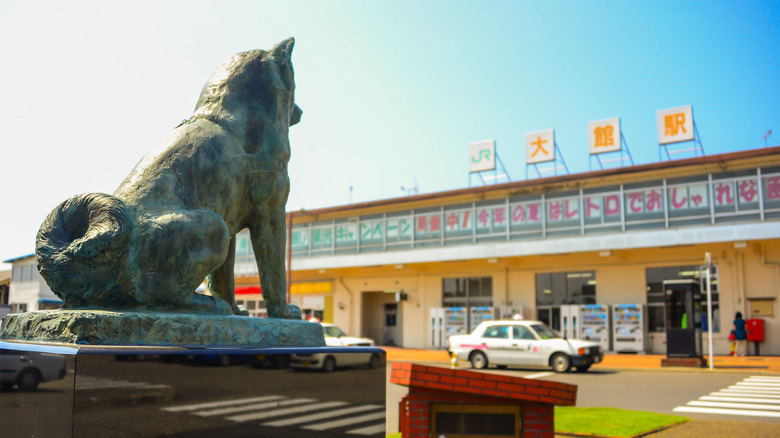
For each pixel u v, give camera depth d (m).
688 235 21.53
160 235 2.73
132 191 2.87
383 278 30.73
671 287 19.14
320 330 3.32
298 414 2.86
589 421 8.52
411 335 29.56
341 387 3.07
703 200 21.75
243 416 2.63
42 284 30.95
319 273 32.72
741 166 21.17
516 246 25.06
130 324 2.54
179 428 2.42
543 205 25.12
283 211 3.55
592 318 24.42
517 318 21.05
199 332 2.72
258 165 3.38
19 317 2.81
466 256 26.28
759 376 15.95
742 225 20.64
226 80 3.42
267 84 3.47
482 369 19.08
